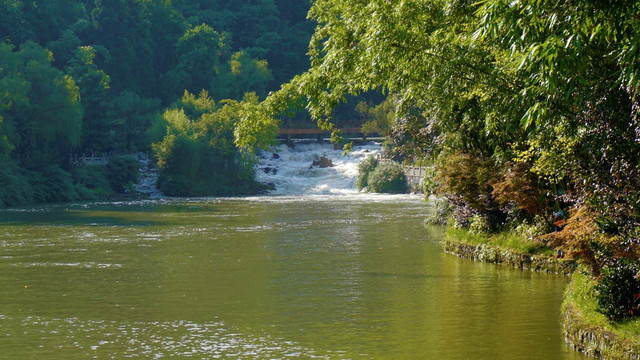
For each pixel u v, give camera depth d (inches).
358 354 830.5
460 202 1673.2
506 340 871.7
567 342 852.6
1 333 956.0
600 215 796.6
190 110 5984.3
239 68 7071.9
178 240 2044.8
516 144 1113.4
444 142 1587.1
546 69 522.9
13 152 4345.5
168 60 7219.5
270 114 1045.8
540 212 1337.4
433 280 1298.0
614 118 725.3
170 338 919.7
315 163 5452.8
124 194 4621.1
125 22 6766.7
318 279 1343.5
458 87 868.6
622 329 766.5
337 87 1008.9
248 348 866.8
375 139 6107.3
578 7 521.7
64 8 6737.2
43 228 2453.2
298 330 952.9
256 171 5349.4
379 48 848.3
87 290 1259.2
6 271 1475.1
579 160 804.0
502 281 1262.3
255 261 1598.2
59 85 4517.7
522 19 546.3
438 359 801.6
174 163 4776.1
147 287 1284.4
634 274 787.4
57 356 844.0
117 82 6663.4
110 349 871.7
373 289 1227.9
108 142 5162.4
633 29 534.3
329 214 2989.7
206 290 1249.4
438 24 853.8
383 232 2206.0
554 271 1333.7
